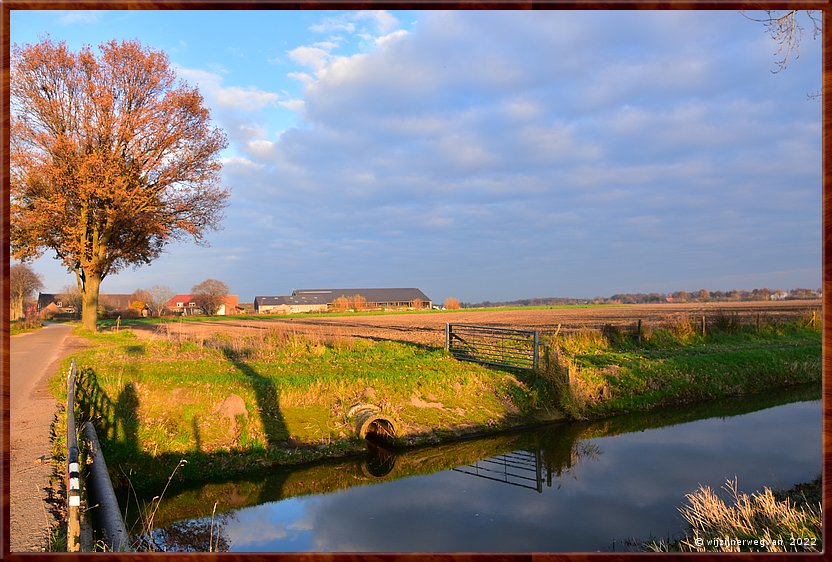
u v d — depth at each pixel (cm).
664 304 10250
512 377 1608
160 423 1103
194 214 3206
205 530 852
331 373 1473
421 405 1398
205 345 2059
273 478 1063
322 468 1118
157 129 2894
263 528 858
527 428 1416
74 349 2100
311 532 836
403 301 11450
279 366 1562
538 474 1087
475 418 1405
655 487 979
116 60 2781
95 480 670
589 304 11338
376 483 1053
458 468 1136
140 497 960
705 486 959
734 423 1431
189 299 10550
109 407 1095
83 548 482
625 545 745
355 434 1232
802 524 595
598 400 1570
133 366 1411
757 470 1045
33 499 579
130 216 2841
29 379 1341
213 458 1077
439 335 2791
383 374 1477
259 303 11125
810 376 1952
